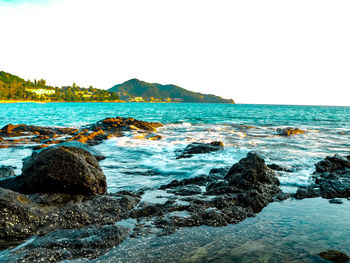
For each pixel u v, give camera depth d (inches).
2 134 919.7
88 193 268.2
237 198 275.1
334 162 428.8
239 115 2581.2
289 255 175.0
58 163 259.3
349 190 313.0
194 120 1856.5
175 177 397.4
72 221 216.1
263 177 334.6
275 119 2006.6
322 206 271.1
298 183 349.4
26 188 271.4
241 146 685.9
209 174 391.5
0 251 171.9
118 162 505.0
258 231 212.5
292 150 625.6
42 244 179.6
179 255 174.7
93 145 716.7
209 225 221.8
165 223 220.1
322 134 996.6
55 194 256.1
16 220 197.2
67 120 1830.7
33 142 764.0
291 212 254.5
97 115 2480.3
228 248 184.5
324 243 191.5
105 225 218.8
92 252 174.9
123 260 167.8
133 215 239.3
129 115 2502.5
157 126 1300.4
